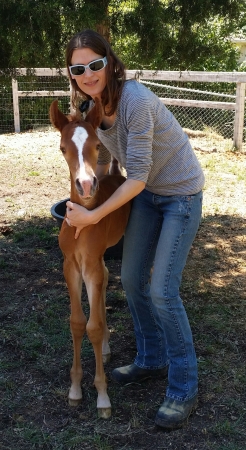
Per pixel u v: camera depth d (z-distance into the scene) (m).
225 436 2.67
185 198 2.64
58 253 5.00
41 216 5.96
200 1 4.66
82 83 2.58
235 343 3.52
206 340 3.55
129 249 2.89
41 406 2.93
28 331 3.67
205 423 2.77
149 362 3.12
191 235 2.68
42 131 11.43
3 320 3.82
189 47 5.11
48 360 3.36
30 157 8.84
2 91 11.77
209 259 4.88
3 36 4.54
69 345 3.52
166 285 2.63
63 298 4.15
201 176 2.71
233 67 12.04
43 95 10.95
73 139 2.55
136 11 4.70
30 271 4.62
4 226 5.62
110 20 4.64
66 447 2.62
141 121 2.42
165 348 3.12
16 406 2.93
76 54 2.53
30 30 4.39
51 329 3.71
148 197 2.78
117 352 3.46
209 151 8.99
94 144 2.59
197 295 4.20
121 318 3.87
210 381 3.12
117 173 3.75
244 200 6.51
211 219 5.87
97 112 2.65
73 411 2.90
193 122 11.33
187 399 2.76
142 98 2.42
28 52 4.60
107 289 4.32
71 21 4.34
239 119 8.83
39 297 4.16
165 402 2.77
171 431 2.71
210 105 9.30
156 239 2.88
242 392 3.02
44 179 7.48
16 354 3.42
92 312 2.81
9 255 4.92
